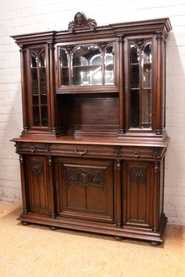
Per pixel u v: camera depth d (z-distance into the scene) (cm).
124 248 229
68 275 196
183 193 267
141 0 255
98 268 203
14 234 255
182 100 255
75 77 256
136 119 235
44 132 263
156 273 196
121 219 241
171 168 267
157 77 221
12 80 314
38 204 270
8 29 306
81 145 239
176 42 249
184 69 250
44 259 215
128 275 195
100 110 274
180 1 244
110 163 238
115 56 233
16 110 318
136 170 231
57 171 257
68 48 247
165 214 276
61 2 282
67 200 259
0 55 313
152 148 219
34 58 262
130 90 233
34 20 296
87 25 236
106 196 245
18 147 265
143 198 233
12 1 300
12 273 199
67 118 286
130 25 218
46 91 260
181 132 260
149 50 225
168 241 238
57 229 262
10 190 337
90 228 248
